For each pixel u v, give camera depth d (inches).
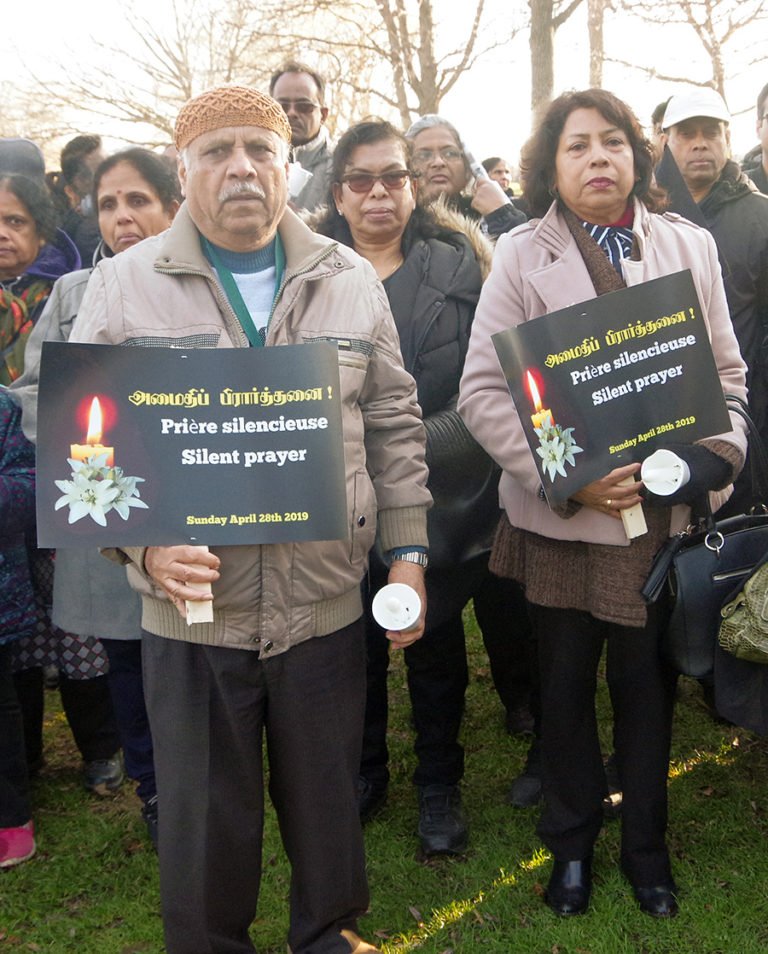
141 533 72.9
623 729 98.7
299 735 81.6
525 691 137.9
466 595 112.0
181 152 77.5
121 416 72.7
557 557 96.3
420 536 87.6
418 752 116.1
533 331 85.0
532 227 98.3
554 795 100.7
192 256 77.6
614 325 85.7
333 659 82.4
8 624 110.8
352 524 80.7
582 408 85.8
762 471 102.3
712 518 93.6
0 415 109.1
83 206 156.6
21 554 113.3
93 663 124.9
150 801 115.5
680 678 149.4
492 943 96.4
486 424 96.1
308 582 79.0
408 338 111.3
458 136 151.1
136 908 105.2
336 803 83.2
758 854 107.7
